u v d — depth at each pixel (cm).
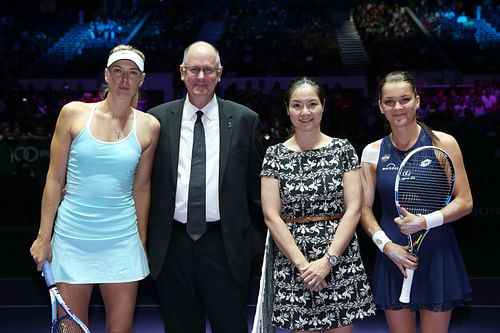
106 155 400
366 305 406
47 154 1284
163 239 420
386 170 419
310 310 404
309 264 394
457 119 1482
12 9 2950
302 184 404
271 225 403
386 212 423
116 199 406
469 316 688
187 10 2969
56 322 375
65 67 2298
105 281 407
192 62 414
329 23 2867
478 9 2942
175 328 431
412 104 407
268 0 3269
